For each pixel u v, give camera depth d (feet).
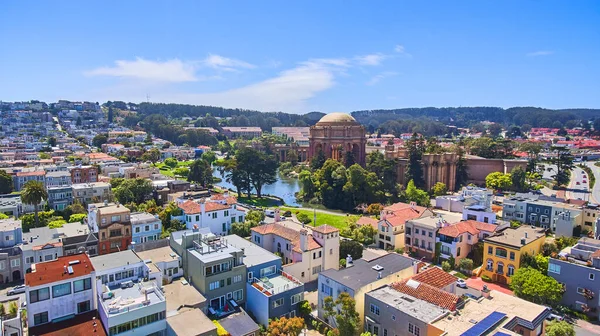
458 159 653.30
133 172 602.03
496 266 274.98
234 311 214.48
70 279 174.60
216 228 356.79
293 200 582.76
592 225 345.10
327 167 561.84
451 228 308.40
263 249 267.39
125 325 163.32
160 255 241.76
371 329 186.50
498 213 437.99
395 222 337.72
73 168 572.10
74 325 167.94
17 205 406.21
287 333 187.93
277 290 219.82
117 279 201.46
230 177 633.61
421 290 189.37
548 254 286.87
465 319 166.30
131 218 325.01
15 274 272.10
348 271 228.02
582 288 232.12
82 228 320.50
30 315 166.40
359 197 518.37
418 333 164.96
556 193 533.14
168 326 173.68
